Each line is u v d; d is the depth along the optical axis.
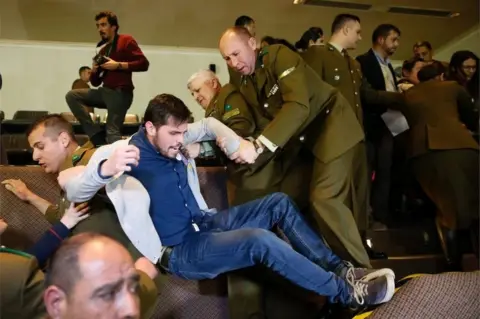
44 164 2.09
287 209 2.14
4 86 7.53
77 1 6.31
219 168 2.60
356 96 2.75
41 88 7.65
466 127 3.16
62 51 7.71
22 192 2.29
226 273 2.27
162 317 2.34
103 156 1.73
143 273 1.72
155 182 1.98
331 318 2.25
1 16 6.72
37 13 6.66
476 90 3.62
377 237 3.09
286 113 2.09
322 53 2.78
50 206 2.25
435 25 7.22
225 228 2.12
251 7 6.57
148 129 1.97
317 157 2.27
